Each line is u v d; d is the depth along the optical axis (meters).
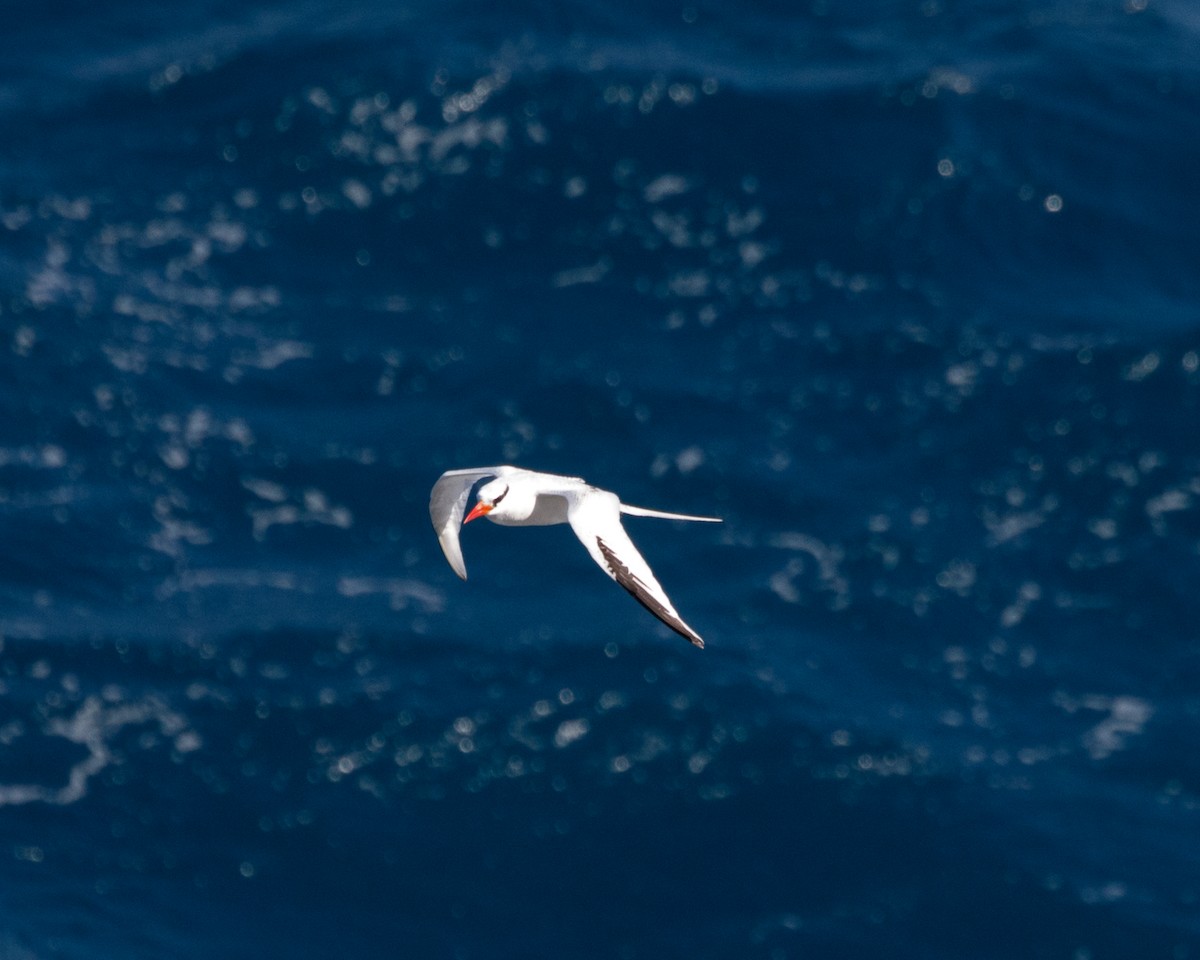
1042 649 54.03
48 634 53.12
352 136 67.50
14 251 63.81
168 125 68.75
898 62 70.88
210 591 54.88
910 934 46.84
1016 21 73.75
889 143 67.44
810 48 71.75
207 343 61.81
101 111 69.44
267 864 48.00
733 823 49.25
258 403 60.22
